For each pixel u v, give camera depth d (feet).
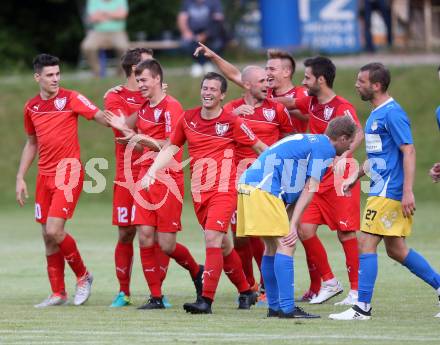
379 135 99.35
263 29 305.53
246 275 117.70
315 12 314.35
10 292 125.08
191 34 277.85
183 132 108.06
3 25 387.34
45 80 114.62
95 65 286.25
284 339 87.56
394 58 303.89
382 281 126.82
